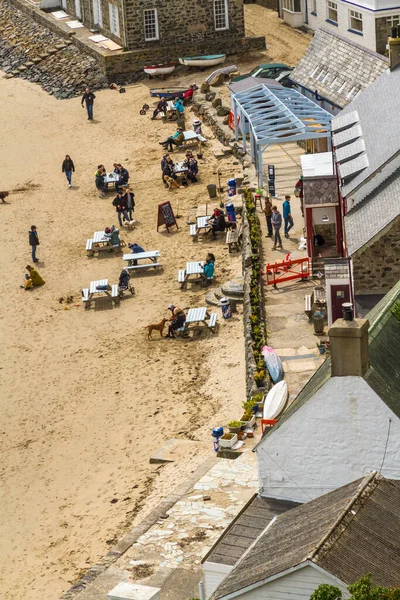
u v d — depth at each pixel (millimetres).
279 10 114750
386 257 52219
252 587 28375
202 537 41188
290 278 62594
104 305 67688
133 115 98250
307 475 34031
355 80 79062
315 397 33062
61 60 111125
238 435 48375
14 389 59250
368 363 33219
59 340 64062
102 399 56906
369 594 25781
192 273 67938
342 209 60562
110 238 74375
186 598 37688
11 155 93625
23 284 71625
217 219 73938
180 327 62250
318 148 80125
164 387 56969
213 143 90188
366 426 32938
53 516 47219
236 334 61250
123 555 40688
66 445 53125
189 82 102688
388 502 30297
